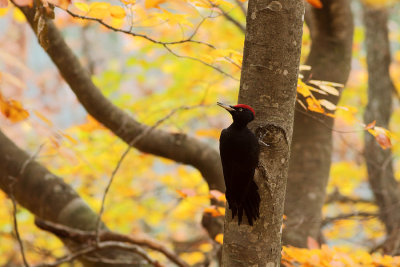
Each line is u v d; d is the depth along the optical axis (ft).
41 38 20.76
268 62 17.06
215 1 21.29
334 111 33.53
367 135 50.55
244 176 16.80
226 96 61.31
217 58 22.40
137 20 22.44
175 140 31.91
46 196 32.50
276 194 17.12
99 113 31.42
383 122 52.42
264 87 17.12
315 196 33.94
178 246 52.31
